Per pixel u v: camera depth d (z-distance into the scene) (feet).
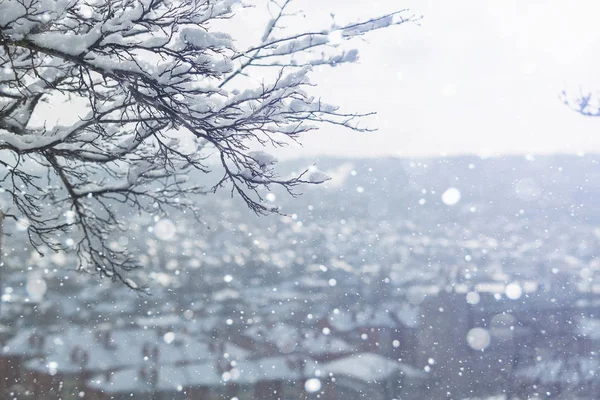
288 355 142.20
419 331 134.31
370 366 118.93
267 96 19.45
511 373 101.76
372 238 351.25
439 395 110.42
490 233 267.18
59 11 17.76
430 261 250.98
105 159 23.70
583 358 99.55
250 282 268.82
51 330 150.30
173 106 19.65
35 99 23.15
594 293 141.69
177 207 28.40
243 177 20.68
